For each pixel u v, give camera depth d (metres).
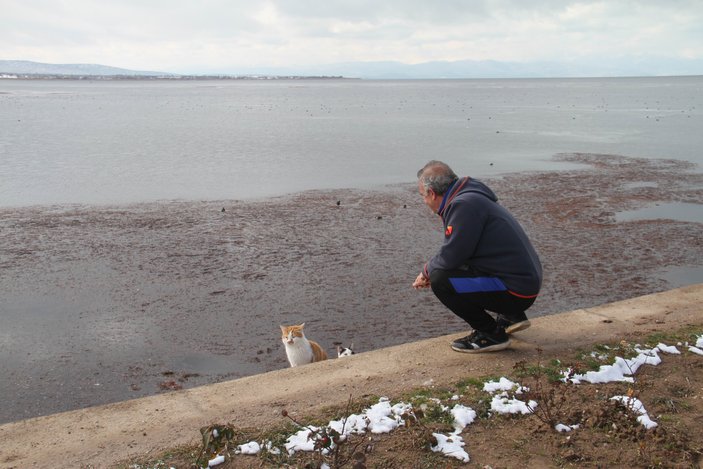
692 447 3.25
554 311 7.87
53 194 14.84
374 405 3.70
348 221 12.41
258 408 3.78
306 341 6.15
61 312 7.75
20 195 14.68
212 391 4.06
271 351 6.79
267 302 8.15
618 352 4.39
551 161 20.92
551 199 14.56
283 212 13.15
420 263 9.77
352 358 4.57
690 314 5.34
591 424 3.45
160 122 37.44
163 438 3.44
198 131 31.53
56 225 11.85
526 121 39.44
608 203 14.15
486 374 4.16
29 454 3.30
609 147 24.95
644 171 18.64
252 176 17.69
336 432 3.08
